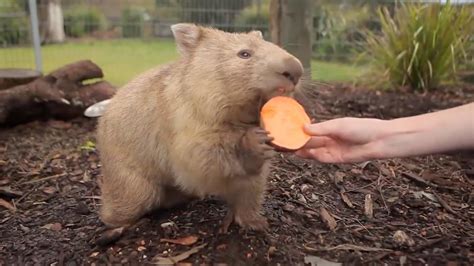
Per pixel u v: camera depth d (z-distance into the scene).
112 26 3.40
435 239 0.90
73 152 1.39
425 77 2.23
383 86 2.27
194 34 0.88
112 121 0.94
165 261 0.80
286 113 0.75
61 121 1.67
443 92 2.20
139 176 0.92
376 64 2.37
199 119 0.81
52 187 1.17
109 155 0.94
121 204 0.93
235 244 0.84
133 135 0.91
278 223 0.92
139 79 0.97
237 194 0.88
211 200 1.03
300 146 0.74
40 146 1.45
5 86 1.71
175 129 0.85
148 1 3.30
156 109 0.90
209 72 0.81
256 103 0.80
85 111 1.62
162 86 0.90
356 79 2.35
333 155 0.85
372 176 1.18
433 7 2.26
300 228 0.92
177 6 3.03
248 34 0.88
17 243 0.90
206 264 0.79
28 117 1.63
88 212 1.03
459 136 0.78
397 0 2.54
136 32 3.35
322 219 0.95
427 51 2.21
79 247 0.88
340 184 1.12
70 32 3.37
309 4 1.70
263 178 0.87
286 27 1.71
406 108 1.85
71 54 2.96
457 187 1.16
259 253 0.82
